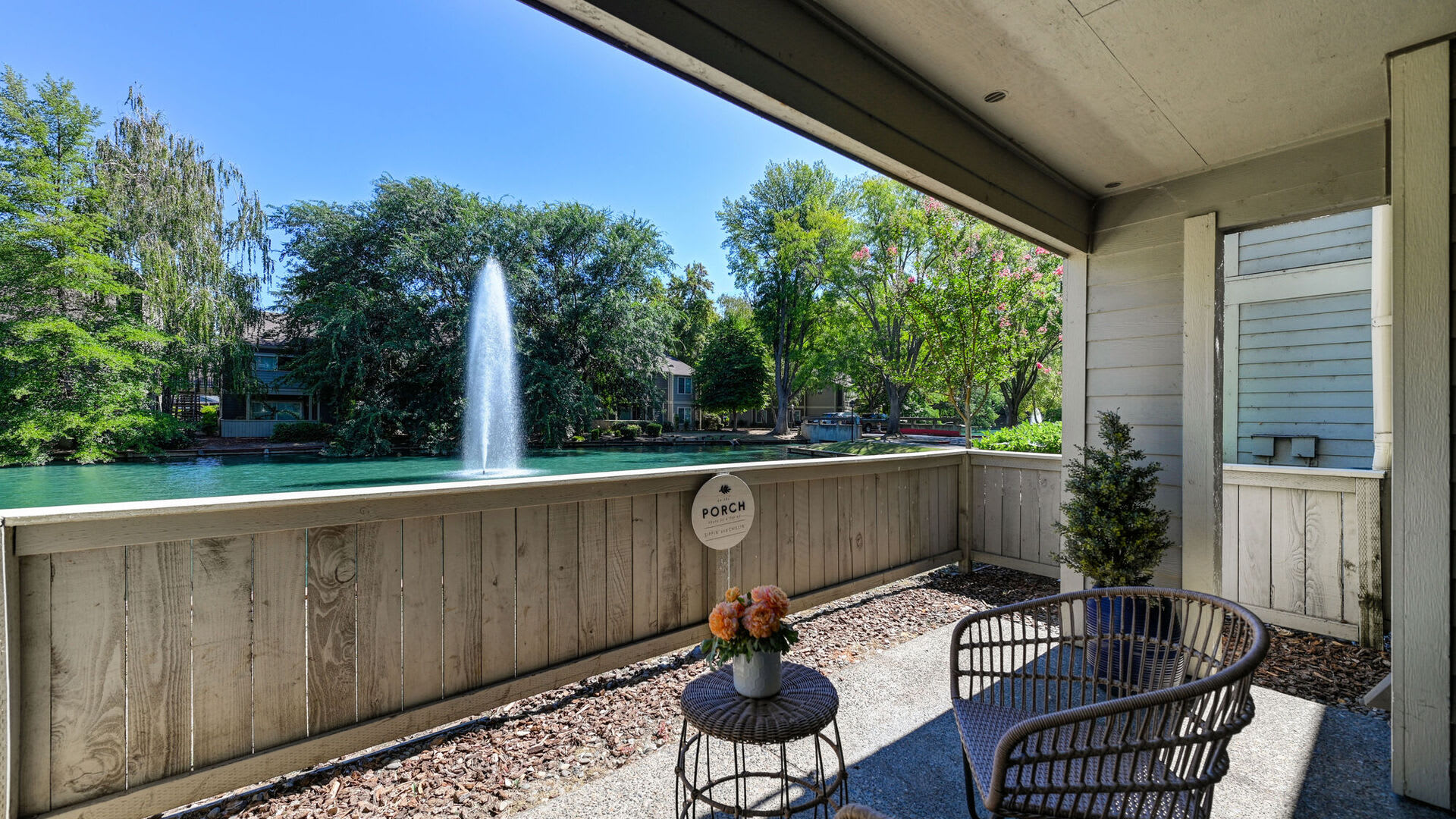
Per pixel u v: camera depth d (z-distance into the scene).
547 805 1.76
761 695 1.50
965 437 6.82
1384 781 1.84
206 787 1.74
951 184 2.23
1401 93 1.78
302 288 22.19
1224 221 2.65
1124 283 2.96
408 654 2.14
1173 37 1.78
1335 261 5.24
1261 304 5.75
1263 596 3.32
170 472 15.97
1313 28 1.71
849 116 1.84
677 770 1.54
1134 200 2.93
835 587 3.70
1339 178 2.35
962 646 1.61
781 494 3.43
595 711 2.41
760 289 30.81
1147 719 1.01
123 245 17.61
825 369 26.30
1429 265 1.72
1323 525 3.12
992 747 1.35
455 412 21.75
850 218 29.11
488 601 2.34
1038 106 2.21
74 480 14.18
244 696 1.83
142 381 18.03
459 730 2.26
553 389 22.73
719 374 33.84
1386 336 2.96
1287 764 1.94
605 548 2.70
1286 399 5.61
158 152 18.19
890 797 1.78
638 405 28.58
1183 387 2.73
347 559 2.02
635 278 26.22
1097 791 1.00
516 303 23.66
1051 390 20.67
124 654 1.64
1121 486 2.61
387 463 19.00
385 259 22.38
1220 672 0.98
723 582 3.14
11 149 15.94
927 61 1.95
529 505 2.42
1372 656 2.82
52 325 15.96
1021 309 7.03
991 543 4.55
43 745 1.53
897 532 4.18
